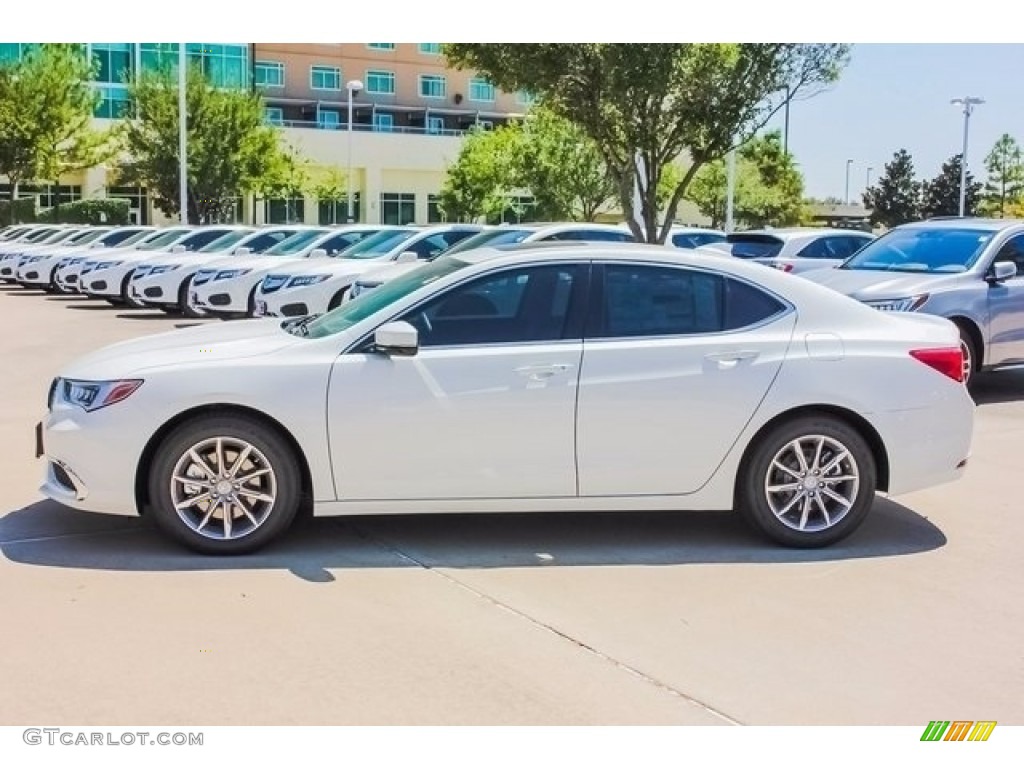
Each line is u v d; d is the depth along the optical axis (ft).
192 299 58.75
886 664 14.69
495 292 19.02
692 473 19.15
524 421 18.57
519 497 18.85
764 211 182.09
